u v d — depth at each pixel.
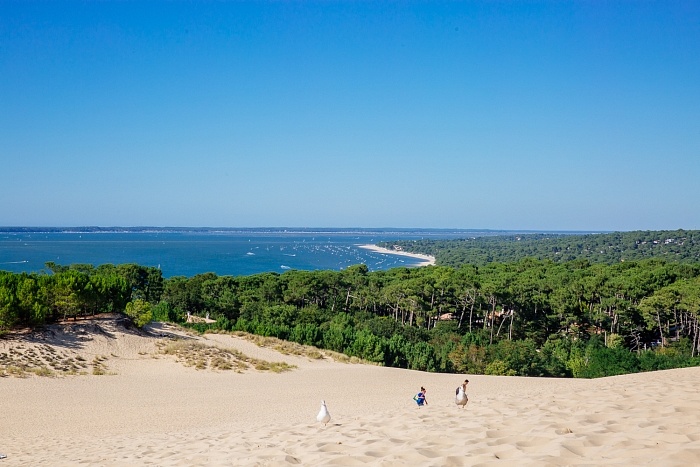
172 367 37.22
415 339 62.75
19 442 18.31
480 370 51.50
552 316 73.31
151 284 82.38
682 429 7.00
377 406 25.06
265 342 48.84
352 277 92.44
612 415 8.85
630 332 72.44
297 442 9.75
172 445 12.85
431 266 110.06
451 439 8.03
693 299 62.91
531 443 7.10
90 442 16.95
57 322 39.66
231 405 26.97
